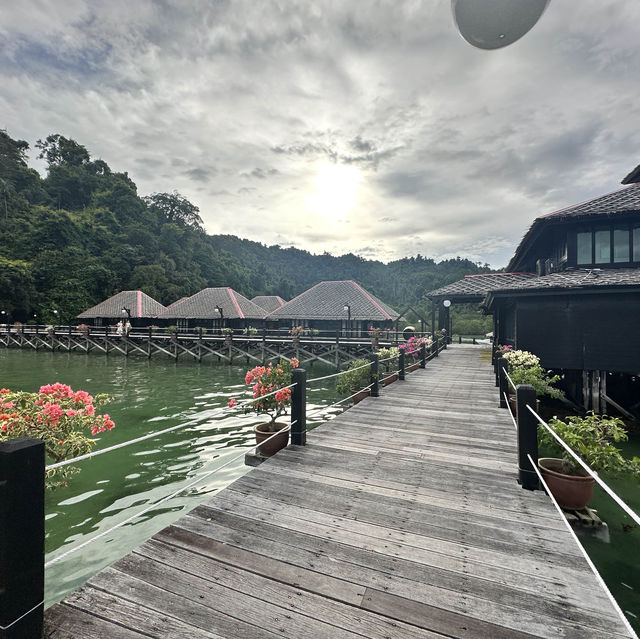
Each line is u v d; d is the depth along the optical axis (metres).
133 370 20.28
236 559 2.37
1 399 4.85
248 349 24.58
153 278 55.03
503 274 21.16
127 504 5.30
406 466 4.06
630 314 8.91
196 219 92.12
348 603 2.01
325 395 13.62
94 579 2.14
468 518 2.96
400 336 24.88
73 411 5.16
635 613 3.11
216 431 8.77
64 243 54.31
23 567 1.52
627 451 7.54
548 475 4.27
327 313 28.31
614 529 4.35
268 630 1.81
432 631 1.83
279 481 3.62
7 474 1.47
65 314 46.31
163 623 1.83
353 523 2.86
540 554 2.48
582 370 9.95
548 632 1.83
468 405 7.27
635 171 12.96
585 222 10.98
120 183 75.44
